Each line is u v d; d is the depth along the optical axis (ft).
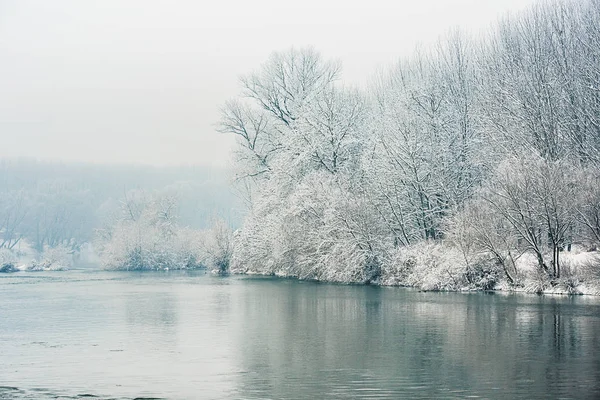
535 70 166.09
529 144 155.12
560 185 129.08
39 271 306.96
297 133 202.39
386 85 220.23
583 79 164.86
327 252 183.11
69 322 100.99
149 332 90.07
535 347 73.67
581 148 155.22
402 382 59.21
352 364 66.85
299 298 135.13
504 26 187.73
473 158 168.35
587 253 134.51
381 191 168.04
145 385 59.82
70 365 68.44
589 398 53.26
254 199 239.71
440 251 151.12
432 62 202.08
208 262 273.75
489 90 177.88
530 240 132.98
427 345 76.43
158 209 393.09
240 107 232.53
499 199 135.85
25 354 74.54
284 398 54.80
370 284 169.27
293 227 197.67
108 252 321.93
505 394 54.65
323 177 192.44
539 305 110.42
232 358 71.00
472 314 101.50
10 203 506.07
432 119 172.35
